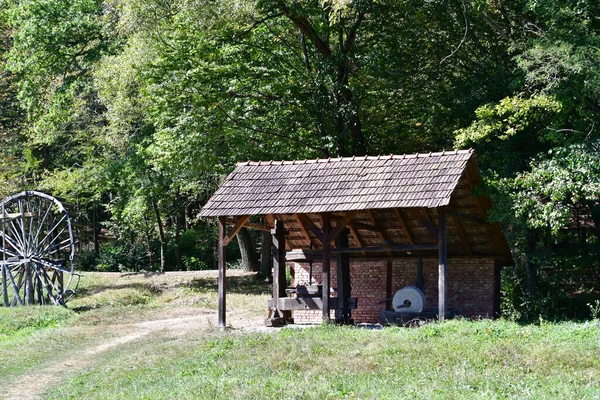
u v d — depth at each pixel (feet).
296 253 89.86
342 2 93.50
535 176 86.43
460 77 110.73
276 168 87.35
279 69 113.39
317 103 109.91
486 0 99.19
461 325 71.00
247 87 112.88
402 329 73.10
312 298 85.46
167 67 111.04
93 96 146.72
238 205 82.89
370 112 119.55
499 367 55.93
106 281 139.03
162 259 155.22
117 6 109.09
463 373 54.13
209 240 165.99
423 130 118.32
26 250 117.91
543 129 91.97
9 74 168.04
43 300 117.60
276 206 80.94
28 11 129.90
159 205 148.66
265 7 106.83
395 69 112.68
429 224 77.41
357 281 94.89
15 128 165.58
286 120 111.96
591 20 89.76
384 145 119.55
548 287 104.32
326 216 82.48
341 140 111.34
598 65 80.89
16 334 96.73
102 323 101.71
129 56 113.19
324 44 112.88
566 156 87.10
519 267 104.06
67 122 140.67
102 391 59.16
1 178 144.56
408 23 111.04
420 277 87.40
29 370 72.59
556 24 86.43
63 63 132.77
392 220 87.92
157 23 107.86
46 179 143.95
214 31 108.68
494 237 88.17
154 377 61.72
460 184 83.61
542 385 50.49
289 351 65.87
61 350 82.69
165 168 122.42
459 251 90.99
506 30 100.37
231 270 148.87
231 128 111.34
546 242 105.40
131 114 127.54
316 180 83.51
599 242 101.96
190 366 64.18
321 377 55.42
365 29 114.01
